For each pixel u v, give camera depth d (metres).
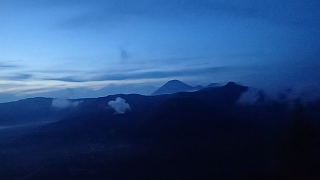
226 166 11.44
